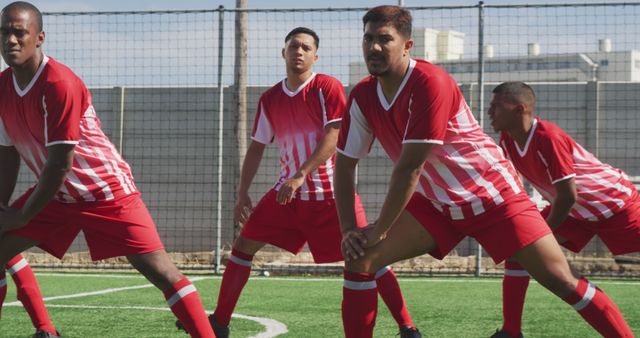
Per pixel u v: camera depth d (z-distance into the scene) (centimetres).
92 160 489
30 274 579
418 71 425
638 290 989
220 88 1219
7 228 474
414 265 1355
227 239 1516
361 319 450
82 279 1109
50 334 578
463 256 1449
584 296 468
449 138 455
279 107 654
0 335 640
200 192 1531
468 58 1515
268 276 1184
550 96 1466
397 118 434
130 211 493
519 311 565
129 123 1538
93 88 1545
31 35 457
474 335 659
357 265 449
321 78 648
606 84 1451
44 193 462
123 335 648
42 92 458
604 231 615
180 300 481
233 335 648
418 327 699
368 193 1484
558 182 518
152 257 488
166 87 1525
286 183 609
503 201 461
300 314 773
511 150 537
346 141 462
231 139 1509
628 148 1449
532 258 463
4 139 509
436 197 464
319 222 629
